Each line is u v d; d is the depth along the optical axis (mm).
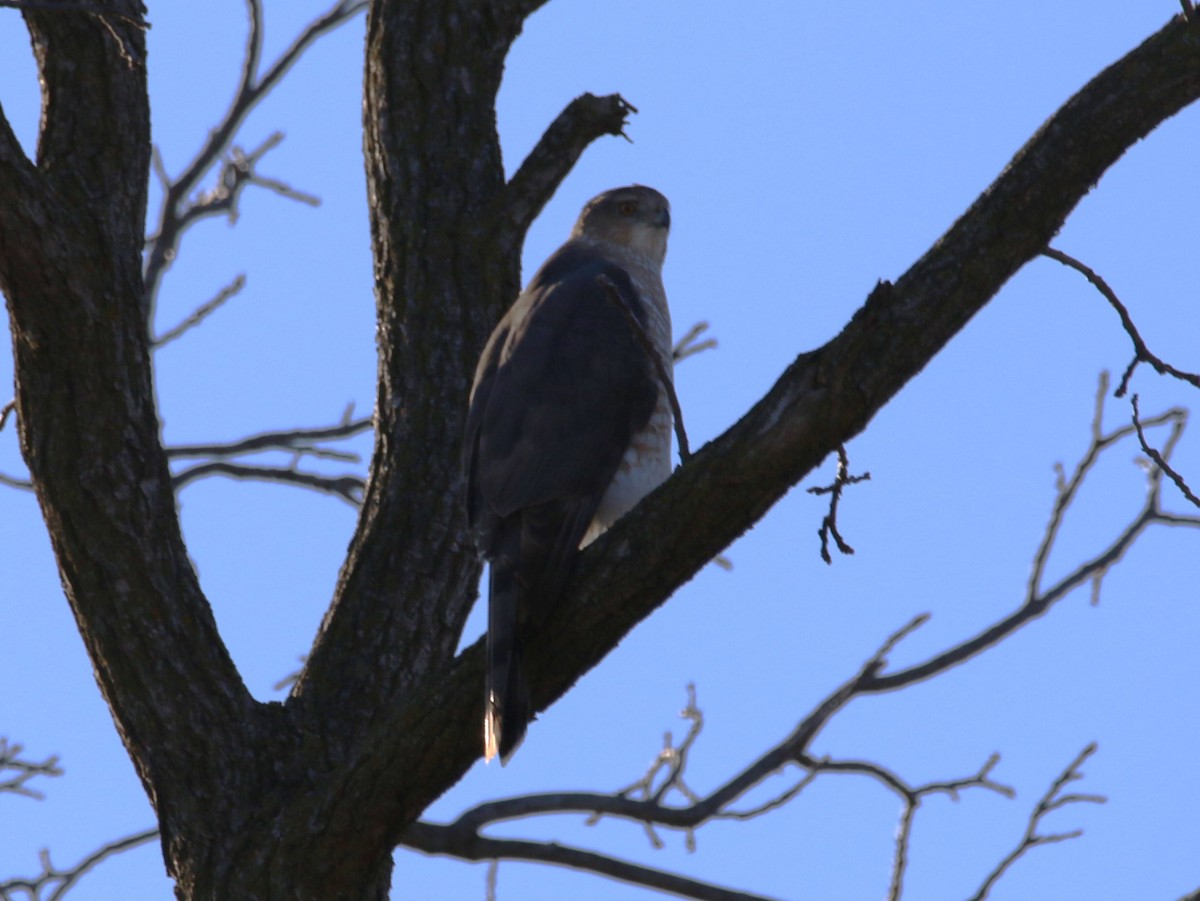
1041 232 7461
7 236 9039
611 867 9953
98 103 9812
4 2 8453
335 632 10125
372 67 11773
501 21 11977
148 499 9484
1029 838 10289
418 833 10031
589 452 9414
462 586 10375
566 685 8266
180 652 9422
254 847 9023
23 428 9492
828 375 7504
